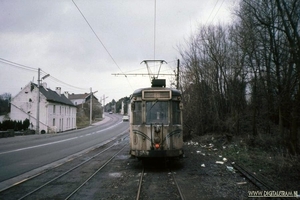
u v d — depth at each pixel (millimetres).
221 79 22094
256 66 15719
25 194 6797
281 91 11664
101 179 8508
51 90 54125
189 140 22484
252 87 17500
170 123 10094
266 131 16859
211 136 20641
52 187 7488
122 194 6754
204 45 21750
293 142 10828
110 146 19859
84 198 6430
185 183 7844
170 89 10508
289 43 10602
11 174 9352
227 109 22719
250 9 13383
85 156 14180
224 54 21156
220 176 8727
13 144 21422
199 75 23422
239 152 13414
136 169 10234
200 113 23172
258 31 13164
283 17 10430
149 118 10156
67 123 55125
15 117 44281
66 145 20688
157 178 8617
